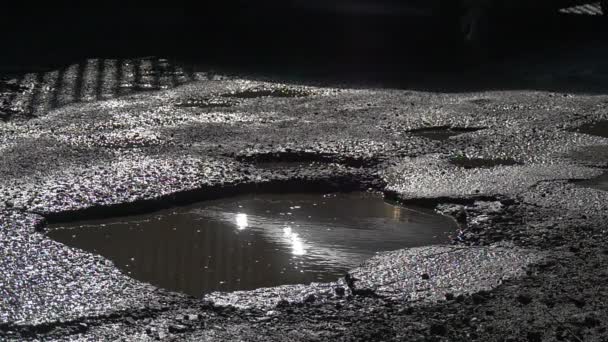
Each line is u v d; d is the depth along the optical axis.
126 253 6.05
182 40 17.08
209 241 6.32
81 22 18.64
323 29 19.05
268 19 20.00
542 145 9.14
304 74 13.90
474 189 7.45
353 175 7.90
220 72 13.77
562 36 19.06
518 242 6.23
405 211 7.09
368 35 18.47
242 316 5.05
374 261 5.84
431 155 8.66
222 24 19.17
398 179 7.80
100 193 7.11
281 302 5.23
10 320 4.89
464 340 4.74
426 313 5.09
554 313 5.06
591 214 6.82
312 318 5.04
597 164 8.36
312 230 6.59
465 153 8.79
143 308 5.10
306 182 7.68
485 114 10.80
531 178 7.78
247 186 7.53
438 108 11.12
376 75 14.10
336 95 11.97
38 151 8.50
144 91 12.01
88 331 4.82
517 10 20.03
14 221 6.43
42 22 18.39
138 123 9.91
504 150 8.91
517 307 5.15
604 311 5.09
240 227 6.64
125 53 15.41
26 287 5.32
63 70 13.59
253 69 14.20
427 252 6.02
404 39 18.17
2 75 13.04
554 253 6.00
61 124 9.84
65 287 5.34
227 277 5.66
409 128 9.97
